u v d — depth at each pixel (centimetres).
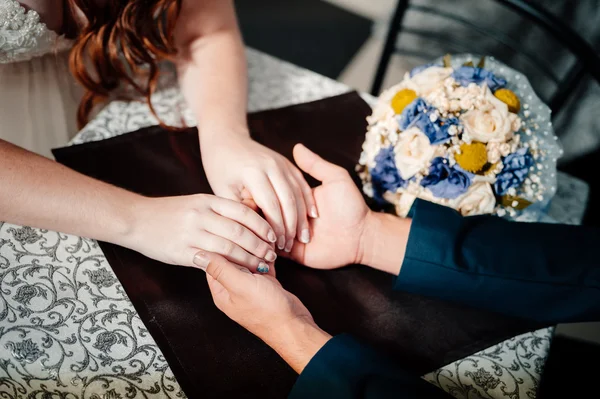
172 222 83
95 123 97
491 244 83
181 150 95
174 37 102
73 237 84
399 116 86
